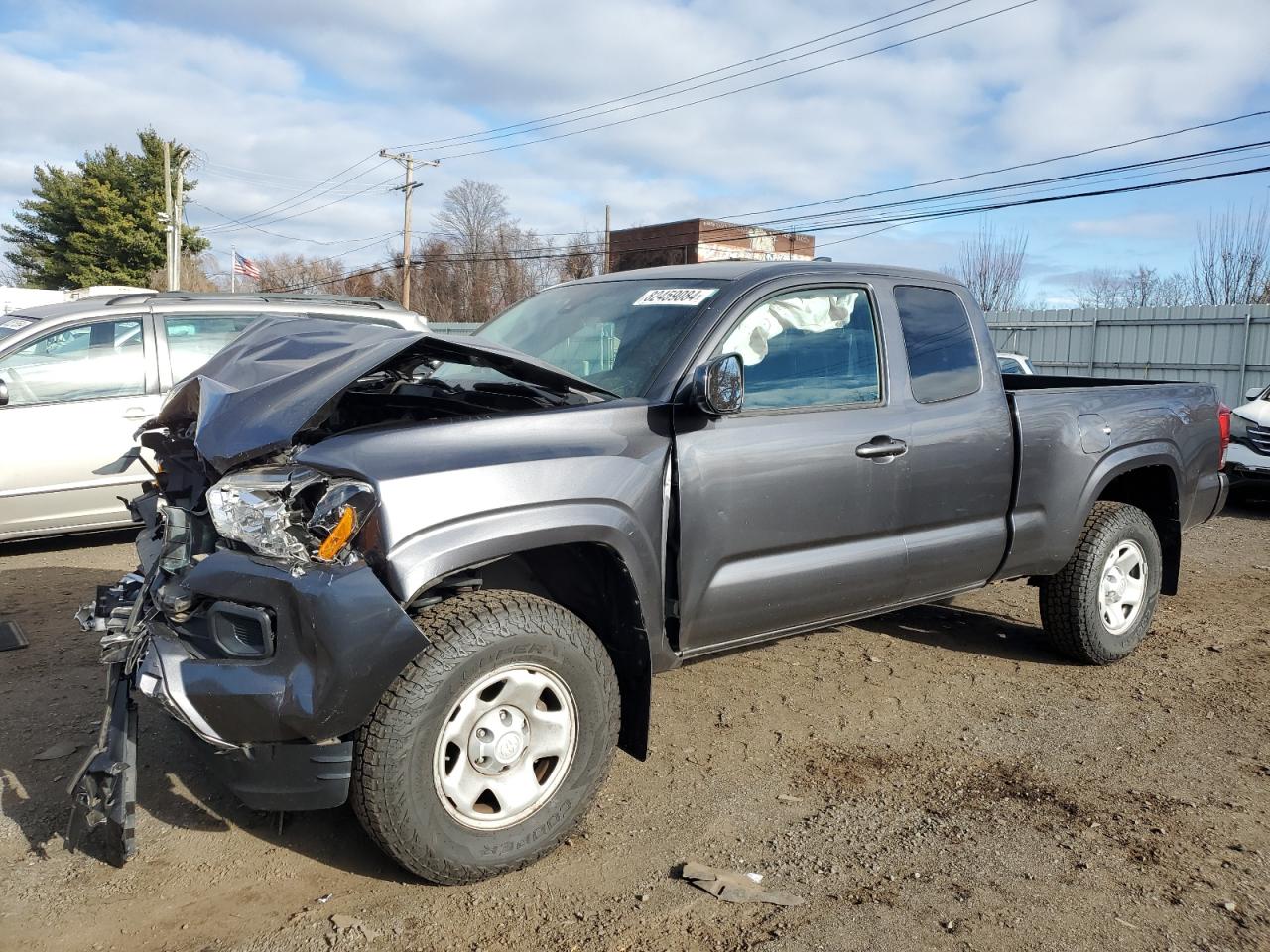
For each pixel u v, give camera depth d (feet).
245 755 8.78
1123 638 16.69
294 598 8.46
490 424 9.82
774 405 12.10
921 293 14.23
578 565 10.84
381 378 12.30
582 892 9.55
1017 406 14.69
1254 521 32.45
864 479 12.64
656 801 11.50
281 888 9.50
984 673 16.28
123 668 9.93
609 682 10.21
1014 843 10.72
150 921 8.91
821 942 8.82
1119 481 17.95
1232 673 16.56
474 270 198.49
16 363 21.65
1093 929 9.14
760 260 13.50
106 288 42.42
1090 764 12.84
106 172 161.17
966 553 14.16
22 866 9.73
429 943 8.66
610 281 14.24
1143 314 72.18
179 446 11.41
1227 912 9.46
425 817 9.01
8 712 13.42
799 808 11.41
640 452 10.60
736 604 11.62
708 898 9.48
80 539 24.71
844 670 16.21
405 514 8.77
